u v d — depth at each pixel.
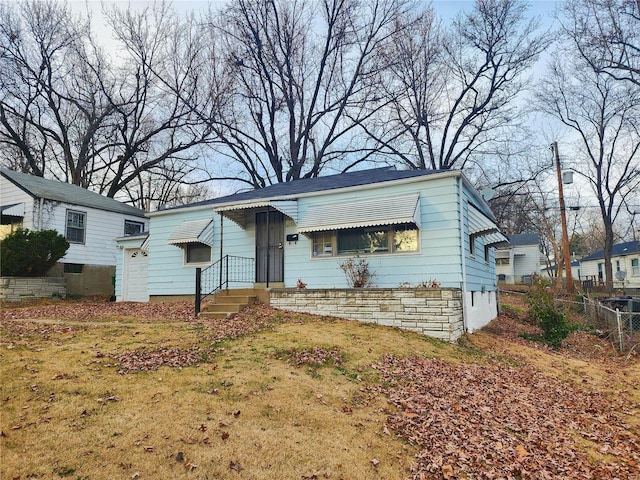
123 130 28.78
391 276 11.41
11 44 26.05
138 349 7.39
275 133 30.59
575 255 56.69
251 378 6.29
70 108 29.73
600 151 29.48
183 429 4.66
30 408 4.90
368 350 8.18
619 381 8.46
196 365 6.76
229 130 29.44
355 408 5.76
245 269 13.80
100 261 21.05
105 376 6.02
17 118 27.80
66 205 19.64
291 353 7.62
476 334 11.31
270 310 11.58
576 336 13.72
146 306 13.79
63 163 32.19
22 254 16.16
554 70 28.70
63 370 6.12
